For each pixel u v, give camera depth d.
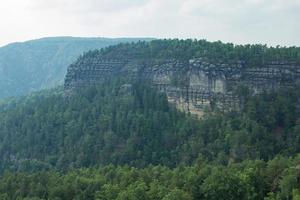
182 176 194.38
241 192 181.75
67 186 189.25
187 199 171.75
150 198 176.00
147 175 199.62
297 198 159.62
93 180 194.50
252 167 197.00
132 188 180.25
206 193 181.38
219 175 183.25
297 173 181.62
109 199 179.62
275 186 186.75
